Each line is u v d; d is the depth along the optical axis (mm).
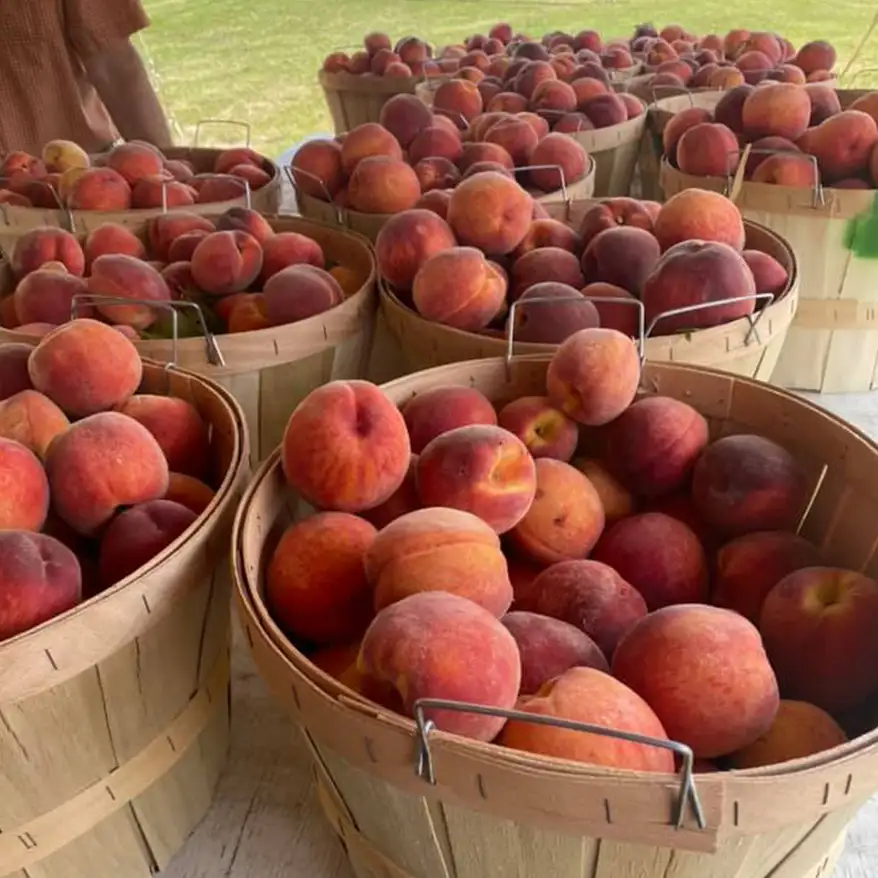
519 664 729
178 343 1303
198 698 984
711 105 2539
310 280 1445
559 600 902
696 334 1263
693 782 600
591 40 3254
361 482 924
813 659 853
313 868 972
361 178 1865
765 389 1100
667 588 985
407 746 663
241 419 1062
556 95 2365
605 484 1116
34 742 818
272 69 4879
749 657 745
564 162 1927
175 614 883
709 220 1459
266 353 1342
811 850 755
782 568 970
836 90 2451
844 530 1015
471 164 1961
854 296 1717
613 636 881
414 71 3068
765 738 784
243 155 2262
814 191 1642
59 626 774
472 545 810
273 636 768
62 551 864
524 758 627
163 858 996
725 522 1045
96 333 1104
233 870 977
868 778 648
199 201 2039
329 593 878
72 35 2756
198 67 4984
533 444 1101
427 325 1354
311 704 717
